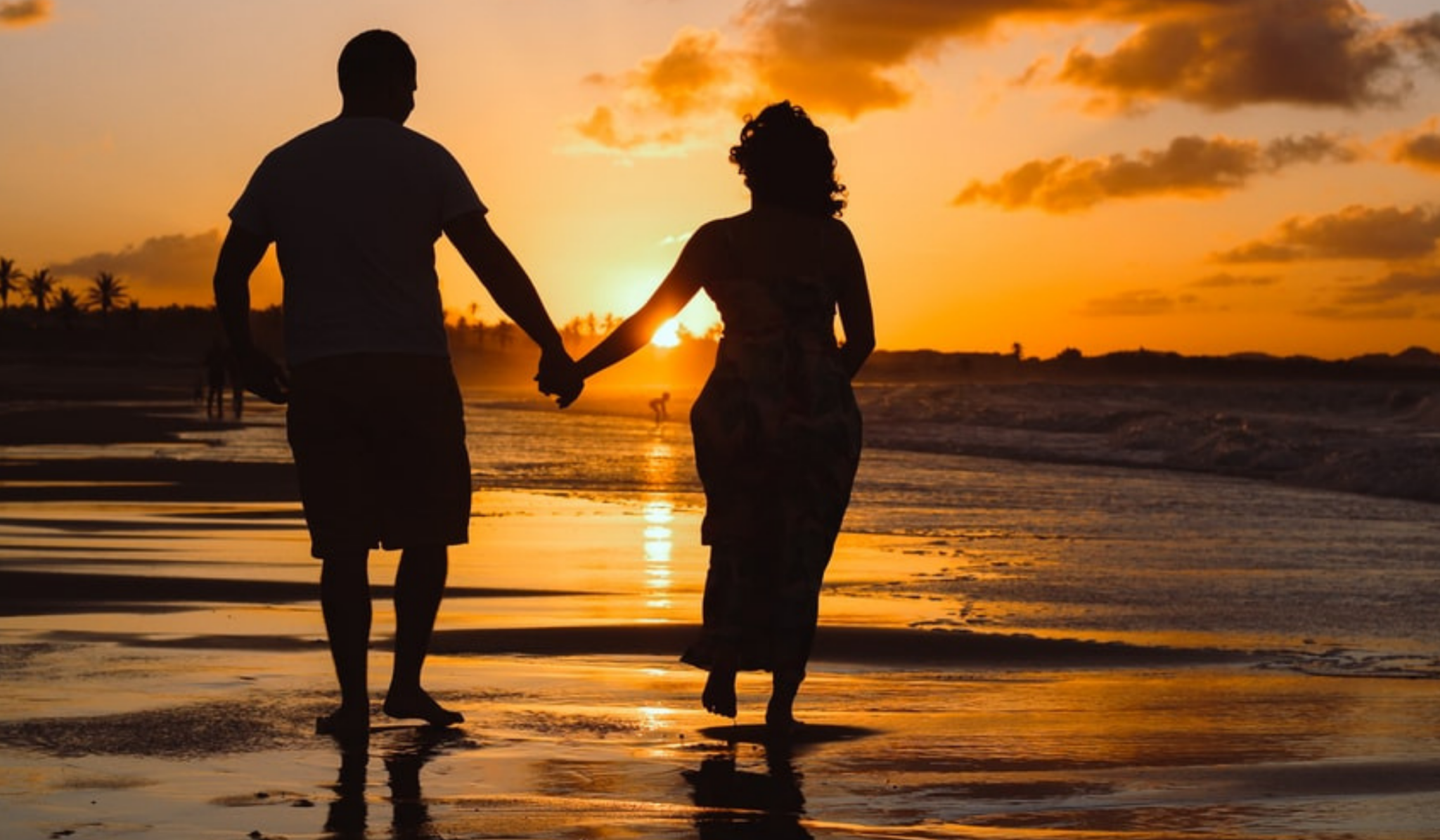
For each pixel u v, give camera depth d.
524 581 8.70
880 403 58.59
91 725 3.90
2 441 27.72
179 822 2.85
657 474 21.38
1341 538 13.20
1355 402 59.50
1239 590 9.13
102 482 16.95
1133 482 22.05
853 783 3.41
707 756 3.71
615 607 7.51
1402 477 20.12
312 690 4.55
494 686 4.87
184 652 5.45
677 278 4.30
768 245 4.24
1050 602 8.39
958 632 6.93
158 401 60.72
